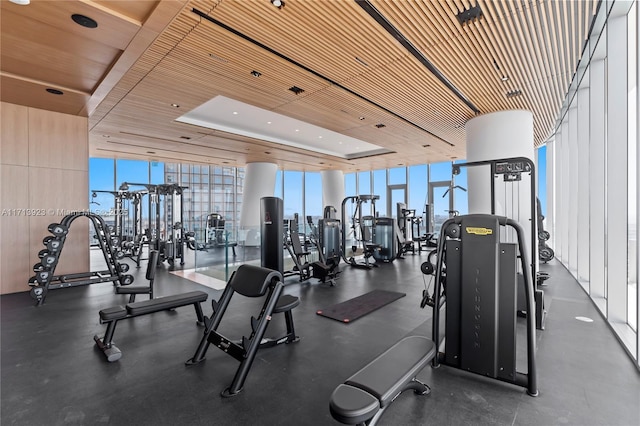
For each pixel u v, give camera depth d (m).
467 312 2.38
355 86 4.55
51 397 2.14
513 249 2.25
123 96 4.81
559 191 7.38
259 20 2.99
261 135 8.21
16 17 2.83
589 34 3.35
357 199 8.14
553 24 3.14
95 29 3.04
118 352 2.69
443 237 2.53
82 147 5.62
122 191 8.92
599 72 3.99
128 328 3.40
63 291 5.03
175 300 3.20
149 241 7.74
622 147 3.28
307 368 2.52
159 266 7.32
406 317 3.76
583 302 4.23
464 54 3.67
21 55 3.54
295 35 3.24
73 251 5.52
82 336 3.19
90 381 2.33
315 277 5.73
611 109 3.30
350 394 1.52
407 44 3.45
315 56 3.68
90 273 5.22
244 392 2.19
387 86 4.55
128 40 3.24
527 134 5.50
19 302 4.41
